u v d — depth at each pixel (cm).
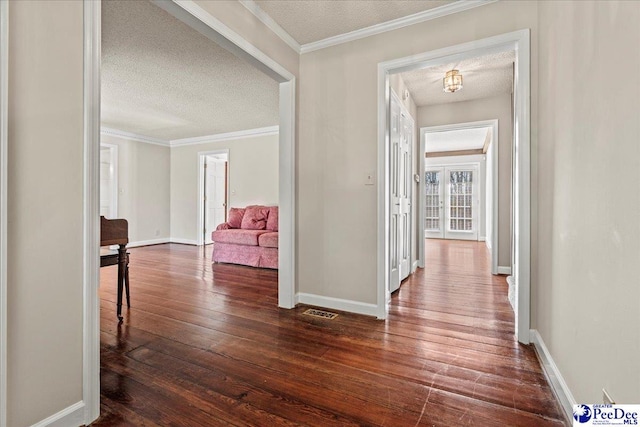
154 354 192
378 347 202
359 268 266
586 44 124
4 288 106
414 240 443
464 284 362
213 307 281
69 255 126
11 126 108
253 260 462
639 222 86
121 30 257
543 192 192
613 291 101
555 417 134
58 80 122
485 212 834
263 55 241
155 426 130
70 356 126
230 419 134
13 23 109
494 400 146
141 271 428
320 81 281
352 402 145
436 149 858
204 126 591
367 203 262
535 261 207
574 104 138
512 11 213
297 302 291
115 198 615
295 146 285
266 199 618
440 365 179
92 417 132
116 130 613
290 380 164
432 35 237
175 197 722
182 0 177
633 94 89
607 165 106
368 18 245
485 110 428
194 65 323
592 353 116
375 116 259
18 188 111
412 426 129
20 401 112
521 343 208
